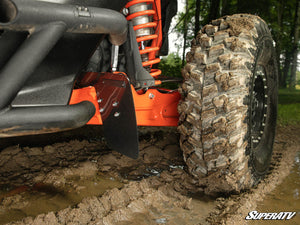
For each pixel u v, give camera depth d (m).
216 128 2.08
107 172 2.68
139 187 2.31
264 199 2.30
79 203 2.00
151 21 2.80
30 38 1.30
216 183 2.26
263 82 2.71
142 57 2.77
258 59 2.37
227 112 2.06
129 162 2.95
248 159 2.29
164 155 3.19
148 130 4.30
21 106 1.62
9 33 1.34
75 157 2.99
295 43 20.02
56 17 1.30
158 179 2.51
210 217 1.95
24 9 1.20
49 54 1.65
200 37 2.29
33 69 1.35
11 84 1.32
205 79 2.13
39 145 3.35
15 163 2.72
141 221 1.87
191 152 2.28
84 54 1.78
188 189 2.38
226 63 2.08
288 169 3.03
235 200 2.17
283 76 21.58
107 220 1.82
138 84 2.29
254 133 2.69
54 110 1.57
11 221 1.79
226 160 2.15
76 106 1.69
